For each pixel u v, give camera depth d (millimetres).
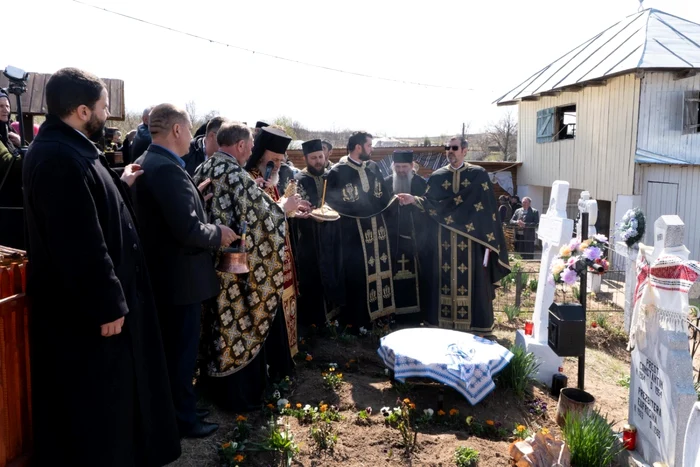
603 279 11430
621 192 15289
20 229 4383
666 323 4121
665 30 15750
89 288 2594
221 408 4121
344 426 4086
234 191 3936
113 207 2828
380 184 6418
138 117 21078
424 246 6684
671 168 14664
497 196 20812
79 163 2623
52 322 2721
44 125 2697
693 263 4000
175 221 3318
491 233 6398
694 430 3012
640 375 4496
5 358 2742
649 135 14766
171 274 3510
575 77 16406
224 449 3525
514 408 4754
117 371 2840
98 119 2791
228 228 3598
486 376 4445
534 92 18219
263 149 4648
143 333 3031
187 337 3613
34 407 2770
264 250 4012
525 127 20516
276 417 4066
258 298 4027
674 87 14641
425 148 18578
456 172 6504
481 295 6500
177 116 3475
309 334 5961
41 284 2705
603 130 15969
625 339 7691
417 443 3986
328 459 3703
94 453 2764
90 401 2754
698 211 14547
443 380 4340
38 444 2762
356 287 6312
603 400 5449
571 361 6363
